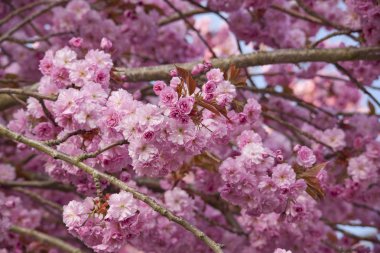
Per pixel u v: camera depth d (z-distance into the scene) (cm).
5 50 612
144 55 626
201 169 485
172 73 350
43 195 606
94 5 595
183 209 452
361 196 545
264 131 482
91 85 349
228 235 558
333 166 524
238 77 379
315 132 544
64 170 394
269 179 364
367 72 542
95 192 391
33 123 406
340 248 541
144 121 324
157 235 438
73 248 530
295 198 367
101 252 333
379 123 549
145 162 332
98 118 344
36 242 578
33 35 667
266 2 543
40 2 554
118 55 563
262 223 505
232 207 560
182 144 333
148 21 591
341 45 502
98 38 554
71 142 369
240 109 381
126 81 472
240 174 371
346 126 555
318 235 518
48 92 386
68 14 549
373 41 476
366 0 469
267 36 561
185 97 326
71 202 334
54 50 559
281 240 511
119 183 329
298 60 477
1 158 600
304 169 370
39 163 606
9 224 458
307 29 625
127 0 591
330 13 616
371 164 509
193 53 648
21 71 624
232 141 394
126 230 331
